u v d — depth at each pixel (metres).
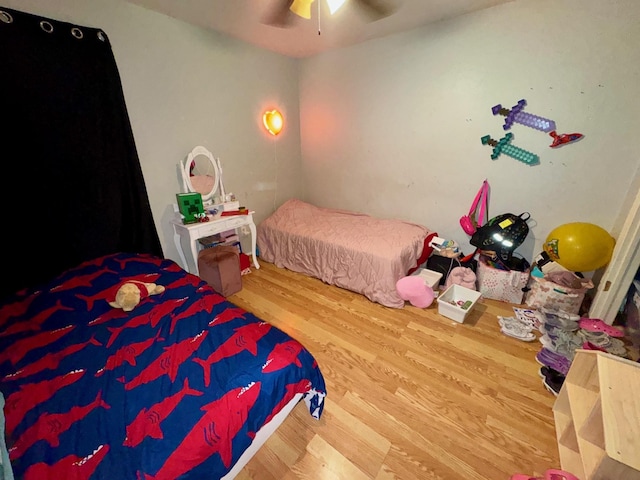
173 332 1.35
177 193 2.46
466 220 2.48
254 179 3.09
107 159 1.98
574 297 1.95
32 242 1.76
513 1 1.94
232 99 2.67
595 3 1.71
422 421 1.36
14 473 0.79
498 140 2.24
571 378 1.29
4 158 1.59
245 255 2.84
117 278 1.78
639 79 1.70
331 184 3.43
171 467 0.82
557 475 1.06
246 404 1.02
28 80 1.60
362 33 2.44
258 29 2.35
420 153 2.66
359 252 2.36
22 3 1.54
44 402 1.00
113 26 1.87
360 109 2.90
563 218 2.14
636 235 1.66
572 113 1.93
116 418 0.95
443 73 2.34
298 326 2.05
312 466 1.19
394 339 1.91
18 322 1.42
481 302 2.28
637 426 0.88
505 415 1.38
